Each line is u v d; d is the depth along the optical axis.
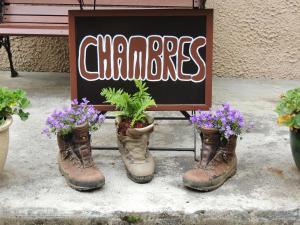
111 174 2.62
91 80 2.72
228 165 2.53
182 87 2.72
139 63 2.70
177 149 2.76
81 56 2.69
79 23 2.66
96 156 2.82
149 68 2.71
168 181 2.56
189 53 2.69
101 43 2.68
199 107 2.72
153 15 2.65
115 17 2.66
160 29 2.66
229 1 4.14
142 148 2.54
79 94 2.73
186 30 2.66
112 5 3.75
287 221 2.34
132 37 2.68
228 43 4.23
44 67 4.40
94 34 2.67
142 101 2.58
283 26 4.18
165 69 2.71
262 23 4.18
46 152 2.88
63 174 2.55
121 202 2.38
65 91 3.91
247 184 2.53
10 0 3.81
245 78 4.31
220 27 4.20
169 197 2.41
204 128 2.47
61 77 4.27
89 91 2.73
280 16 4.16
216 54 4.26
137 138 2.51
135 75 2.72
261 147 2.95
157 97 2.73
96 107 2.72
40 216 2.32
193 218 2.33
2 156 2.45
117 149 2.77
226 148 2.50
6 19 3.80
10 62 4.18
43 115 3.42
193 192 2.46
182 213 2.32
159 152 2.87
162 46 2.68
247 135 3.12
